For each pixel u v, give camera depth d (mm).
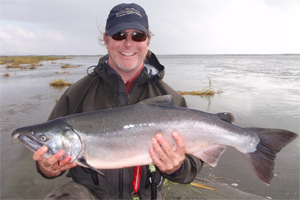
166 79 5293
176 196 1108
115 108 830
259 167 850
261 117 2223
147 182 822
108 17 904
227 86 4246
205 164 1438
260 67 10250
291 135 837
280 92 3602
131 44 838
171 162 739
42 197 1059
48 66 10492
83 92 855
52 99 3084
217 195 1113
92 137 793
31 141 785
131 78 934
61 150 715
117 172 802
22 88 4020
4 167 1305
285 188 1163
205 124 829
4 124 2002
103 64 884
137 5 913
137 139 792
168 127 804
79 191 797
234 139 844
